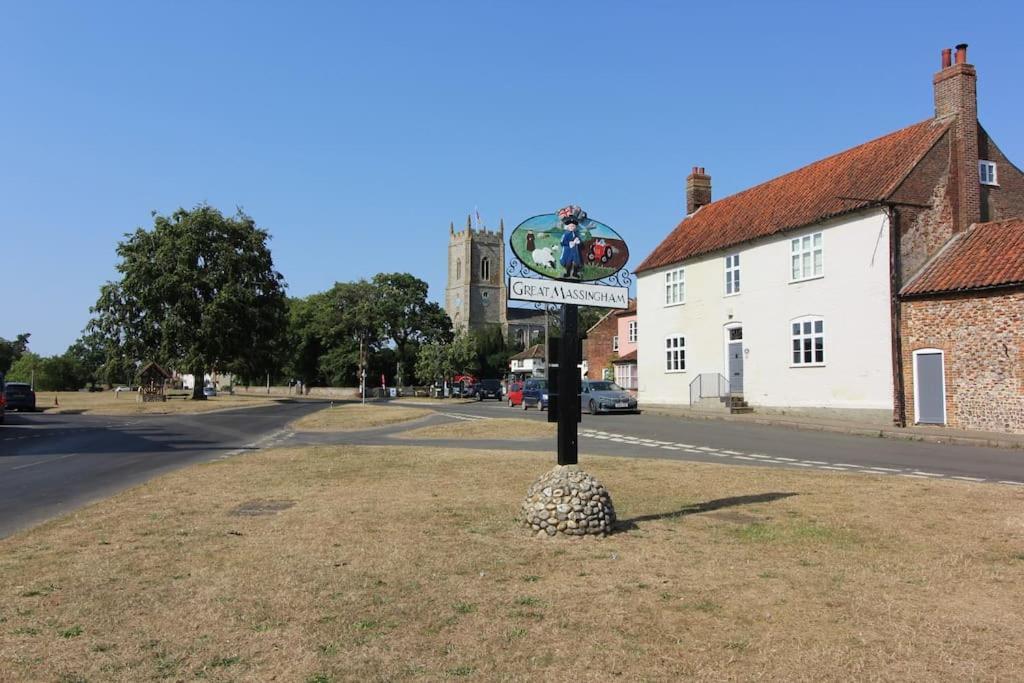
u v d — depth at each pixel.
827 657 4.89
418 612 5.82
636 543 7.98
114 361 58.97
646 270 42.69
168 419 38.00
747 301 34.28
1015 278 22.66
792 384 31.28
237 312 58.84
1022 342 22.56
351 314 95.19
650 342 42.53
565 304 9.54
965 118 27.94
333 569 7.04
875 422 26.98
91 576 6.83
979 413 23.66
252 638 5.31
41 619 5.69
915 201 26.98
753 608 5.86
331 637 5.31
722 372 36.19
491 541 8.12
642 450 19.23
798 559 7.27
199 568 7.10
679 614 5.74
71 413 45.69
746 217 36.53
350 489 11.97
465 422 29.70
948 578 6.59
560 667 4.78
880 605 5.89
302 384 93.38
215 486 12.45
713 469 14.30
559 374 9.34
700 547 7.79
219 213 61.91
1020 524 8.78
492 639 5.25
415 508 10.11
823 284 29.70
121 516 9.72
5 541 8.30
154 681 4.61
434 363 81.38
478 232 128.75
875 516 9.32
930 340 25.20
